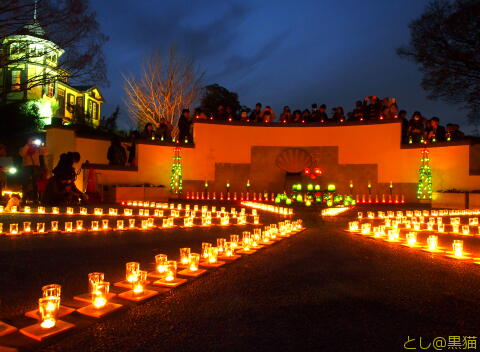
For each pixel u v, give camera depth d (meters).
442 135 20.48
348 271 5.64
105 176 19.70
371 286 4.84
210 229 10.35
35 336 3.13
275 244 8.11
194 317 3.68
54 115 33.03
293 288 4.72
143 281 4.43
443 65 23.64
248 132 23.44
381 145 21.88
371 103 23.08
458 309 3.98
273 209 17.14
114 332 3.30
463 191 18.36
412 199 20.91
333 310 3.93
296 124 23.42
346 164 22.52
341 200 18.94
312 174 20.27
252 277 5.24
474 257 6.71
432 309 3.98
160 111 34.66
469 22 22.23
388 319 3.69
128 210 13.34
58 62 17.98
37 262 6.05
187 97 35.22
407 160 21.17
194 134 22.94
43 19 16.30
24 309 3.86
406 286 4.84
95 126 35.59
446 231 10.61
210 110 36.06
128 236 8.93
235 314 3.78
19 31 16.38
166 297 4.30
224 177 23.03
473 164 19.48
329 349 3.03
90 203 18.08
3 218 11.88
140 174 21.08
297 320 3.64
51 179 16.94
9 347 2.97
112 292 4.43
